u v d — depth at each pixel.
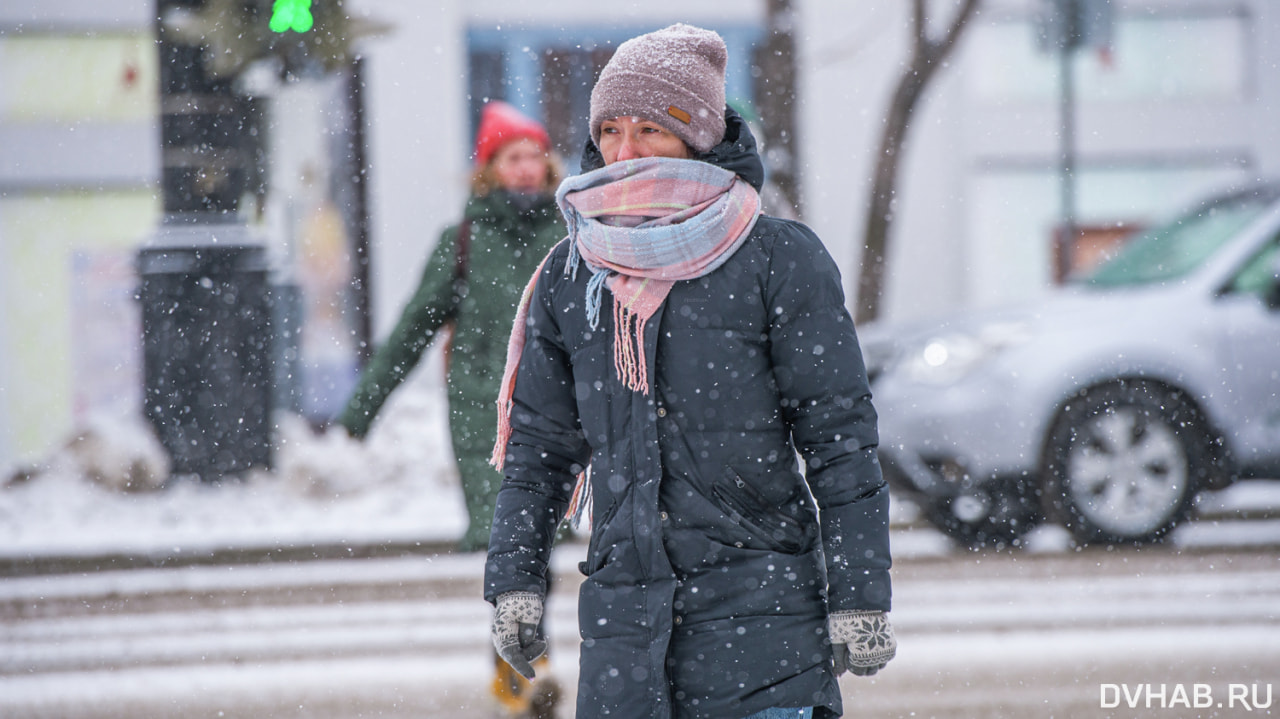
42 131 54.50
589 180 9.29
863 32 65.75
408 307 16.53
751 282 8.82
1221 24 70.69
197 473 35.28
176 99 35.31
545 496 9.46
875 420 8.91
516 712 16.00
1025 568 25.77
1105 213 70.69
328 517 32.84
